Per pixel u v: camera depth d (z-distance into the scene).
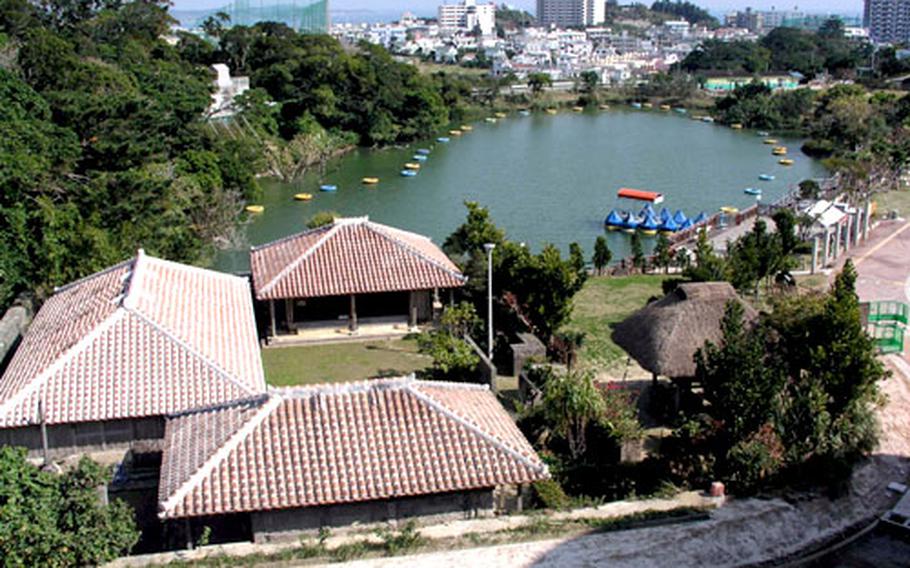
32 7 139.25
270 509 30.94
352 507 32.47
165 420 38.66
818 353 38.56
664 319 43.28
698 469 36.16
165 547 32.91
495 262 57.97
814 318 40.03
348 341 55.34
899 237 81.00
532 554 31.02
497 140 175.00
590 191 127.81
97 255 57.75
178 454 33.50
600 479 36.22
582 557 30.83
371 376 50.00
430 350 49.66
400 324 57.19
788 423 36.69
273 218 109.31
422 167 145.50
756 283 61.38
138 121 86.69
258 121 144.88
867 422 39.09
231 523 33.34
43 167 64.38
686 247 83.38
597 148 165.50
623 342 44.94
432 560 30.70
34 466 32.97
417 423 34.00
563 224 109.25
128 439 39.50
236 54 174.25
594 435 38.59
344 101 160.25
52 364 39.75
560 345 50.31
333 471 32.06
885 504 35.25
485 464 32.94
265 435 33.06
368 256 55.72
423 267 55.56
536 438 40.16
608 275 72.62
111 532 30.50
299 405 34.25
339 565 30.47
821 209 73.56
